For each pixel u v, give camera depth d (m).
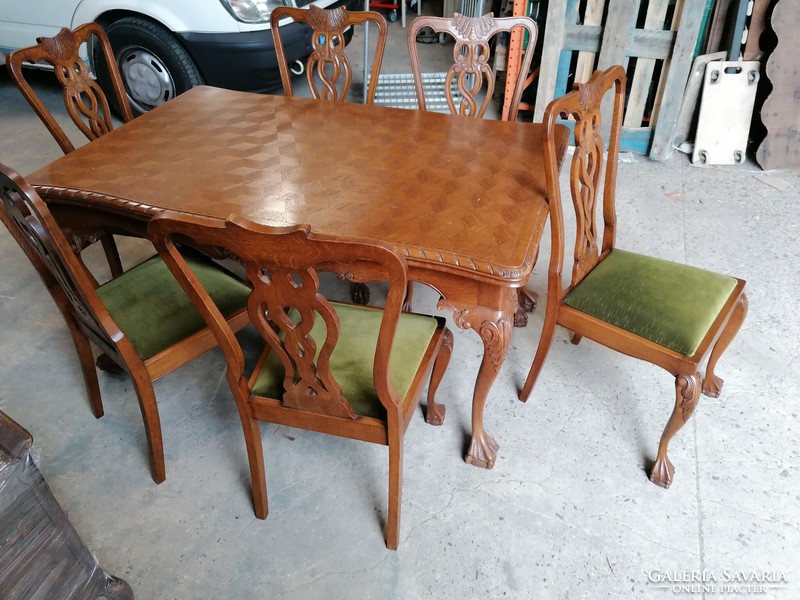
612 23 3.00
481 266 1.29
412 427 1.82
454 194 1.58
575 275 1.68
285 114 2.12
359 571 1.46
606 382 1.98
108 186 1.63
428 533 1.54
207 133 1.97
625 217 2.80
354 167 1.73
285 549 1.51
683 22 2.86
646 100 3.30
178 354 1.54
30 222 1.22
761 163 3.14
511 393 1.94
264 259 1.02
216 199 1.56
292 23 3.31
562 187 3.08
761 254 2.53
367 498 1.63
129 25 3.27
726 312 1.58
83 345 1.70
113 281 1.69
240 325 1.64
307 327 1.14
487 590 1.42
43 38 1.98
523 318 2.20
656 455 1.72
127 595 1.31
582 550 1.50
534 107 3.52
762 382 1.95
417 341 1.46
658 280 1.66
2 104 3.99
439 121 2.05
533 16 3.47
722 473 1.67
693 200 2.92
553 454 1.74
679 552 1.49
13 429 0.96
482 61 2.11
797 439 1.77
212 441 1.79
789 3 2.79
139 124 2.03
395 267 0.96
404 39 4.95
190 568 1.47
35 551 1.04
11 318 2.27
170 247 1.07
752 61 3.03
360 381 1.35
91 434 1.81
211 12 3.11
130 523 1.57
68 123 3.72
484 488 1.64
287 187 1.62
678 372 1.50
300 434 1.81
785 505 1.59
